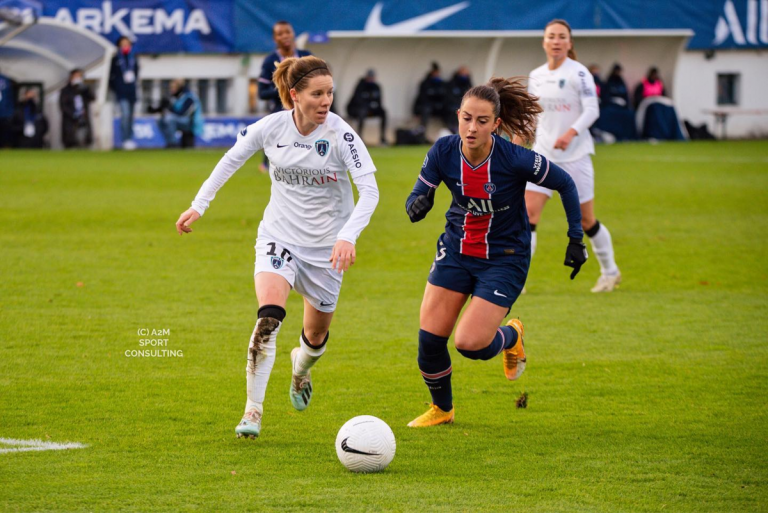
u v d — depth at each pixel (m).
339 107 114.69
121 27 98.94
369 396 22.00
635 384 23.16
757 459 17.55
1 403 20.77
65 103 97.06
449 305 19.38
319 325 20.05
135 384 22.55
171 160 85.88
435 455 17.77
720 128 123.25
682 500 15.39
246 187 66.56
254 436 18.16
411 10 108.88
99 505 14.79
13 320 28.66
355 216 18.22
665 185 69.31
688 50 120.31
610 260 34.69
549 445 18.44
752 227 50.31
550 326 29.39
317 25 106.19
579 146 33.78
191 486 15.76
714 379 23.58
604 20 113.81
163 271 36.91
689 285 36.12
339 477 16.38
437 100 109.62
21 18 93.25
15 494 15.24
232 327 28.48
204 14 101.50
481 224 19.05
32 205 54.59
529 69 118.50
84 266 37.50
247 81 104.38
